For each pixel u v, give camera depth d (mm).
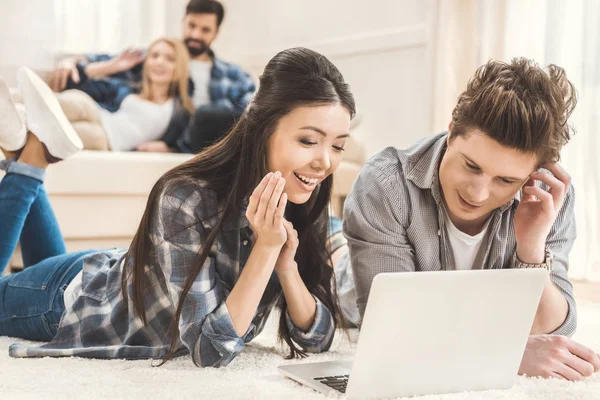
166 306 1509
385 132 4059
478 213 1440
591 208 2971
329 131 1377
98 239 3225
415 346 1240
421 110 3773
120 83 3871
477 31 3357
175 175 1466
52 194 3092
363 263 1619
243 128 1452
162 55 3807
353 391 1219
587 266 2984
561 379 1420
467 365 1309
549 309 1564
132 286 1508
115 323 1578
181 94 3793
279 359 1562
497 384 1351
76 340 1611
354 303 1832
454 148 1400
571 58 3033
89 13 4582
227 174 1479
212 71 4078
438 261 1596
